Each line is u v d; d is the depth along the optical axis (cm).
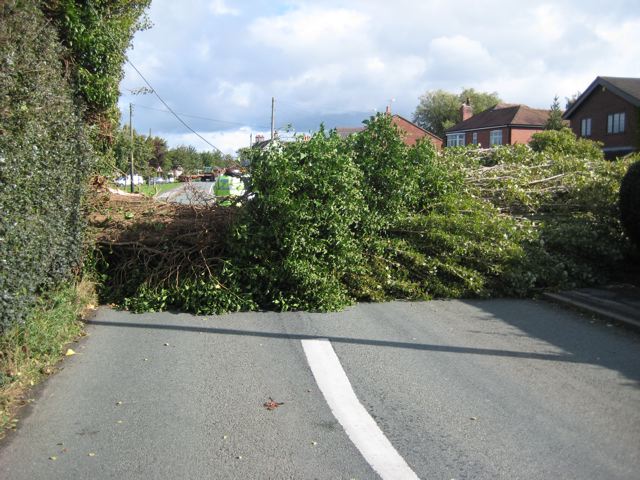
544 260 934
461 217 956
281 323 743
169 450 398
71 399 486
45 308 643
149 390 508
